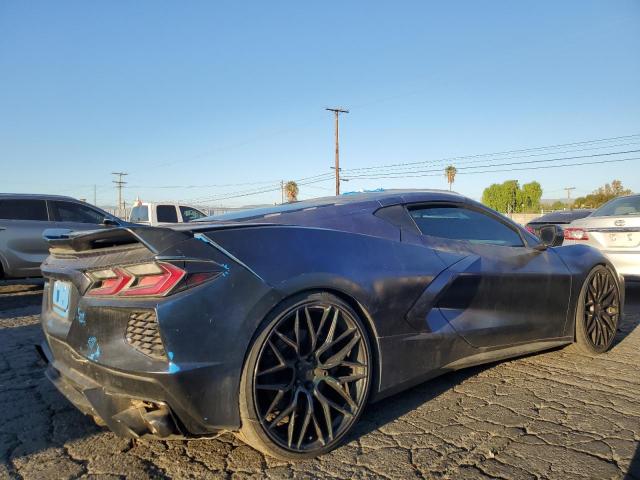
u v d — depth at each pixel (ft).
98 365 7.18
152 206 48.49
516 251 11.92
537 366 12.55
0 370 12.61
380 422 9.24
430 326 9.65
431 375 9.78
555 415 9.48
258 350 7.29
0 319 19.34
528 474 7.35
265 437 7.32
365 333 8.53
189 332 6.79
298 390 7.72
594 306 13.33
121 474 7.48
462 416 9.48
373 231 9.86
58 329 8.37
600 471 7.41
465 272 10.30
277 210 10.34
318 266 8.11
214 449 8.27
